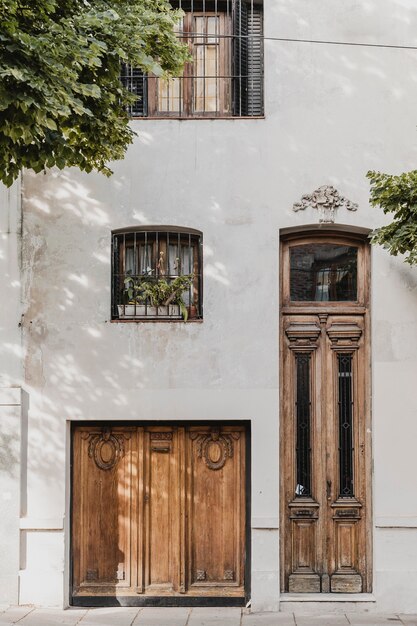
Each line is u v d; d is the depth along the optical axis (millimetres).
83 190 9523
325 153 9500
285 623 8727
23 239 9477
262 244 9469
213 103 9875
